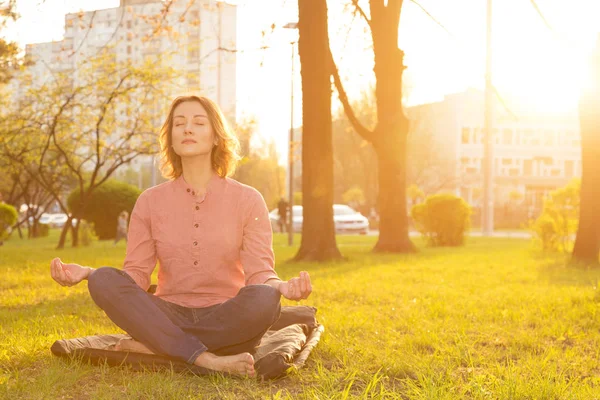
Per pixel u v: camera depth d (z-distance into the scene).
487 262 15.86
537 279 11.70
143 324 3.95
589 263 14.57
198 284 4.27
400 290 9.83
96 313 7.24
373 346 5.13
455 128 71.81
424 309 7.74
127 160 24.78
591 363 4.79
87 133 24.53
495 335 6.01
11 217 30.33
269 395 3.59
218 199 4.32
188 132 4.26
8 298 8.86
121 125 24.69
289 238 27.91
